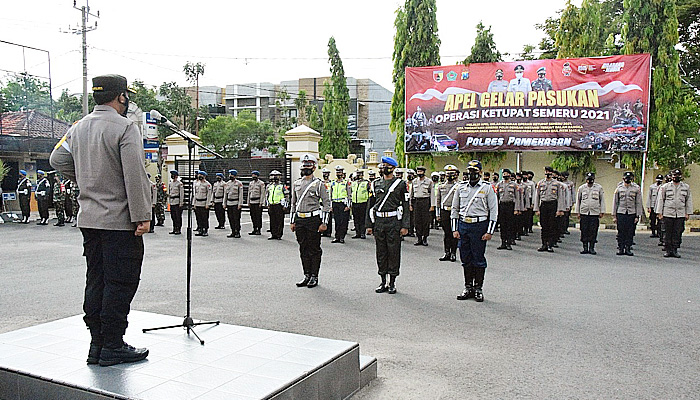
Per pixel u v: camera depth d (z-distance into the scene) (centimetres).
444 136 1997
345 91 3772
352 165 2619
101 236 412
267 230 1852
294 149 2327
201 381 385
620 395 443
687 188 1270
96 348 424
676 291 866
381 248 850
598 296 826
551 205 1355
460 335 615
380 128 7025
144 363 423
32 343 476
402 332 626
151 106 4075
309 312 715
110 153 406
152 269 1060
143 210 406
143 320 559
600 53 2111
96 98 419
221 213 1912
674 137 1939
